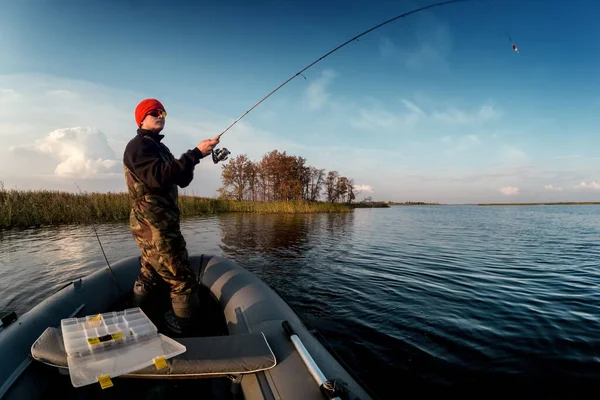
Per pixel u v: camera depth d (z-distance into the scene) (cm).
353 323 357
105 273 301
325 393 149
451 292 470
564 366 271
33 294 446
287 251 790
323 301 428
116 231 1044
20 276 527
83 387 183
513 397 233
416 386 246
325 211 3184
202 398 186
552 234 1272
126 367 146
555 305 417
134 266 332
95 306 264
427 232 1320
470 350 298
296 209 2966
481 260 712
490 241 1040
